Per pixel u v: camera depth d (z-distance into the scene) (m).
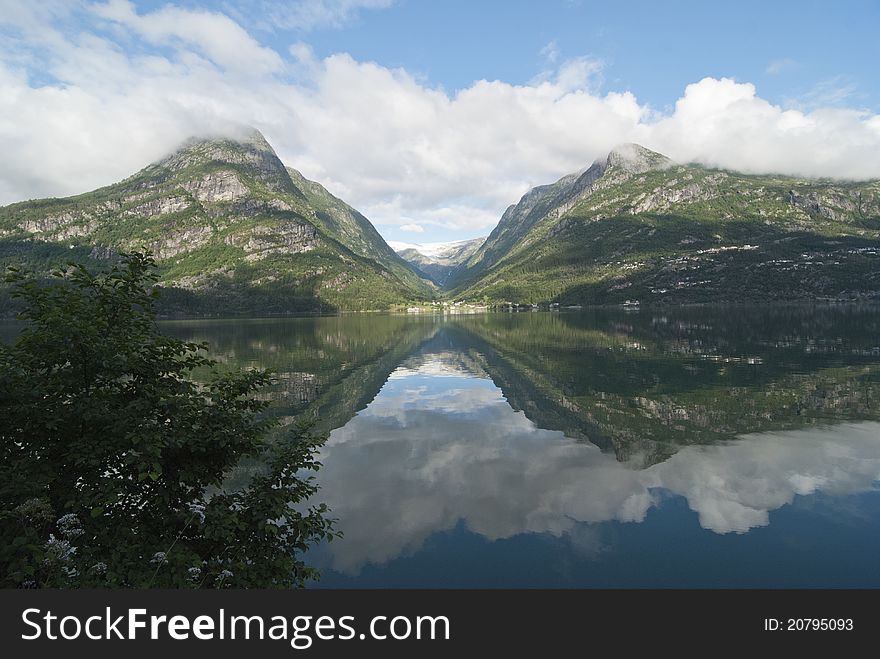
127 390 9.18
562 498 16.80
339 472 19.81
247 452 9.19
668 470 19.03
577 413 28.50
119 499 8.20
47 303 8.58
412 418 28.89
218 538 8.02
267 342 81.25
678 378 38.09
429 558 13.03
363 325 135.50
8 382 7.62
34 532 6.84
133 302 9.39
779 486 17.19
